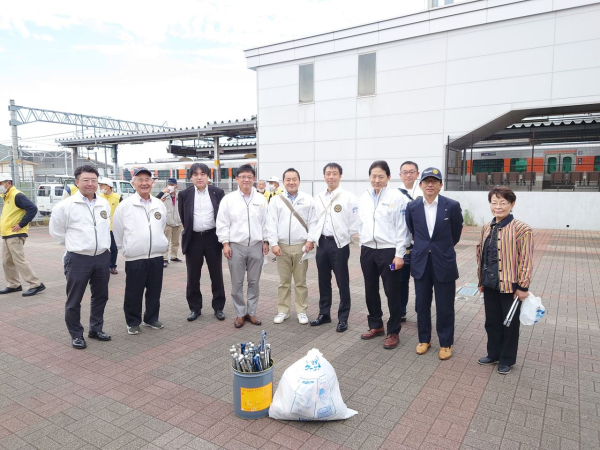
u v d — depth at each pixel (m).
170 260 9.10
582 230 13.02
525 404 3.13
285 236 4.93
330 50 16.22
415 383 3.48
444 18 14.12
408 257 4.62
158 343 4.41
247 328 4.86
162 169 26.30
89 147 29.33
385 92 15.37
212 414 3.04
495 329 3.75
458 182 15.52
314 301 6.09
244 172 4.78
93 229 4.28
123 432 2.81
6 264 6.38
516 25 13.20
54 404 3.18
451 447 2.63
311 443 2.69
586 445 2.63
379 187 4.29
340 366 3.81
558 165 17.52
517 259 3.51
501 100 13.58
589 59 12.38
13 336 4.62
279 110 17.66
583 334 4.57
